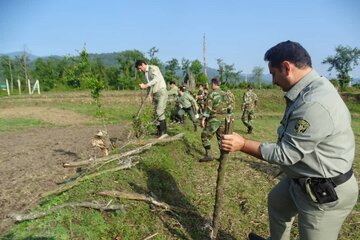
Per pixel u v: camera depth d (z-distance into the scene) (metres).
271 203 3.32
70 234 3.45
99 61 46.00
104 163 5.30
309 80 2.63
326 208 2.62
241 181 6.24
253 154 2.78
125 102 22.69
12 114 16.14
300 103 2.54
